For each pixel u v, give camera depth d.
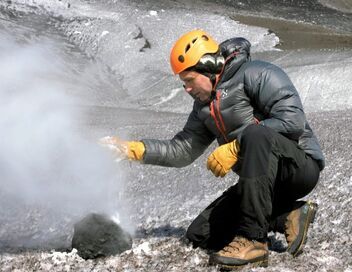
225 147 3.77
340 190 5.29
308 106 10.14
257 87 3.79
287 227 4.08
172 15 13.50
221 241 4.24
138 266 3.97
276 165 3.72
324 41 12.83
